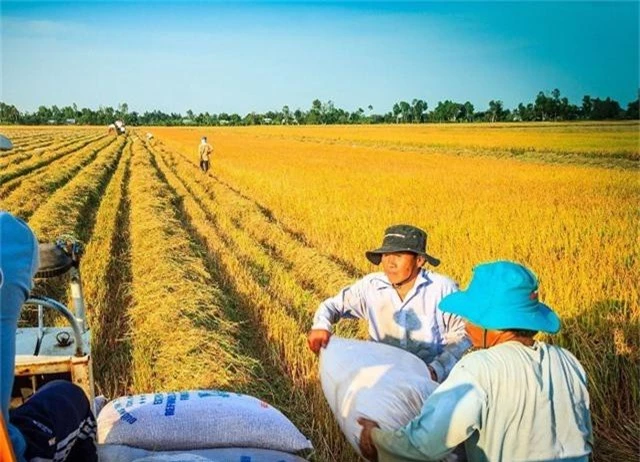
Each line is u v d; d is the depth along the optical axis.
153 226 13.51
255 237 13.61
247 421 3.86
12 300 2.09
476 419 2.61
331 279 9.60
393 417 3.44
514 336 2.79
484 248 10.97
